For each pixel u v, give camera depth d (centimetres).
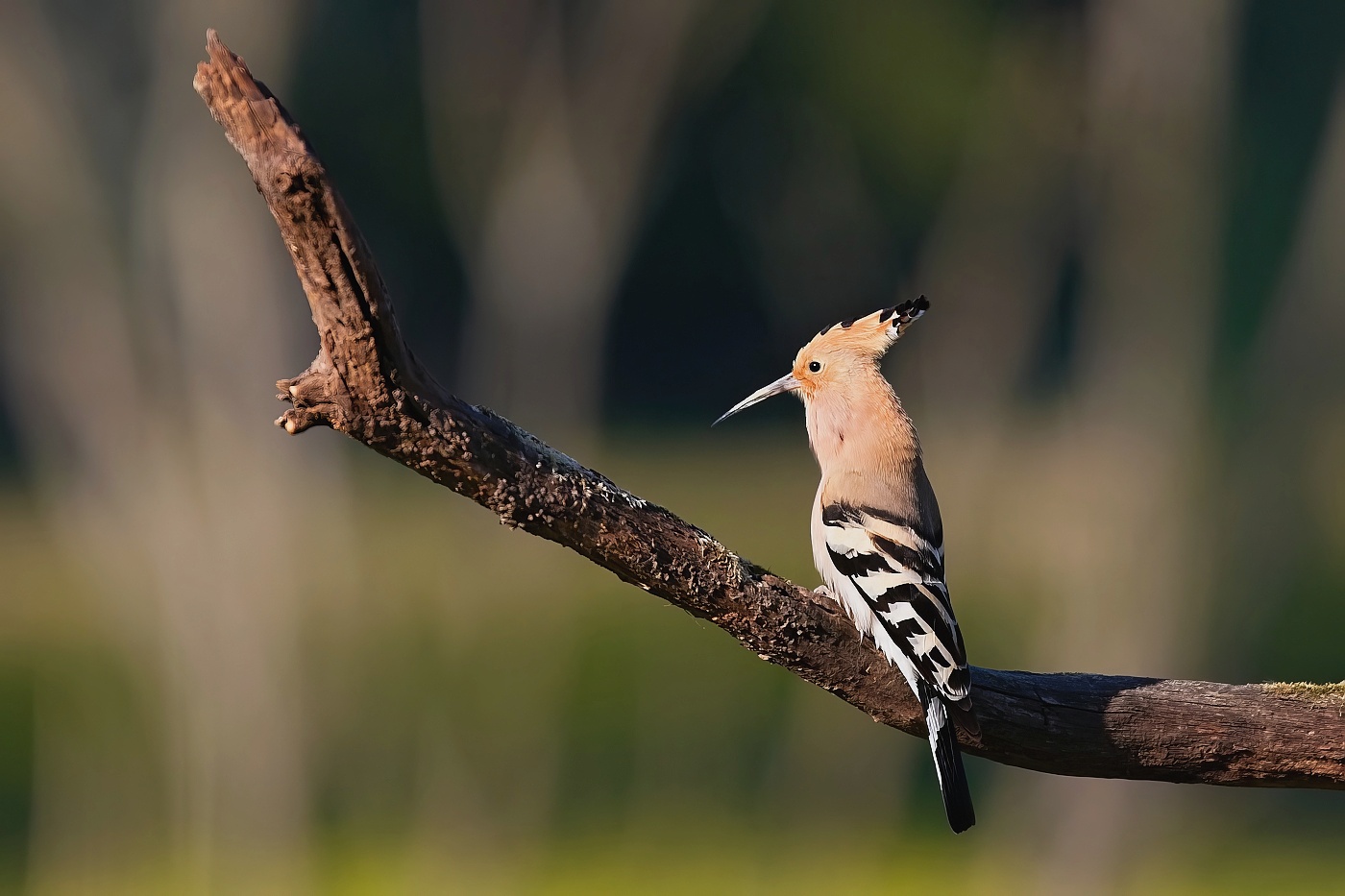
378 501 2406
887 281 2384
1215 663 1495
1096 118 1620
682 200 2739
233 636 1462
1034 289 1814
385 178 2606
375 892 1362
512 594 1638
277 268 1541
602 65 1698
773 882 1402
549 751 1480
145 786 1458
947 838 1567
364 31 2375
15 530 2206
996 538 1786
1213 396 1577
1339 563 1980
